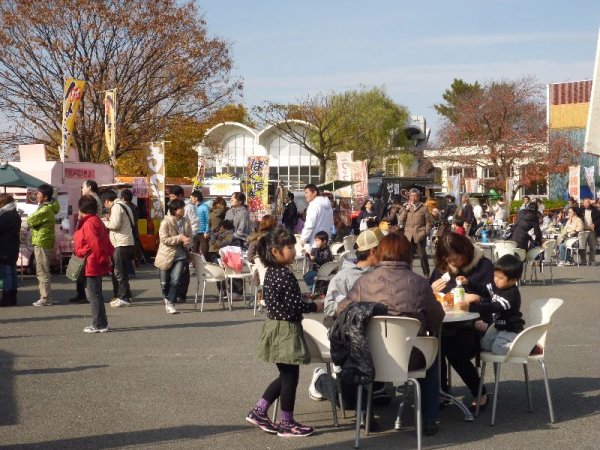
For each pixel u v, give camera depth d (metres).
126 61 35.88
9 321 12.41
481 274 7.45
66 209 21.78
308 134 57.00
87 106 36.28
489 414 7.12
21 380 8.34
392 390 7.66
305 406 7.44
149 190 24.56
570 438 6.31
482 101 56.69
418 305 6.20
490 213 41.66
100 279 11.41
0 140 36.31
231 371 8.76
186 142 42.53
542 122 55.62
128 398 7.58
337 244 18.77
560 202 51.31
